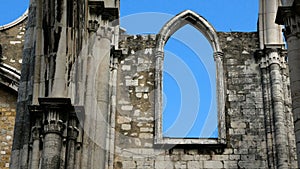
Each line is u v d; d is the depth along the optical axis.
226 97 30.83
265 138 29.75
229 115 30.36
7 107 32.34
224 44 32.12
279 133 29.36
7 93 32.62
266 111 30.20
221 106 30.33
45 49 22.33
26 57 23.34
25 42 23.69
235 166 29.19
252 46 32.12
